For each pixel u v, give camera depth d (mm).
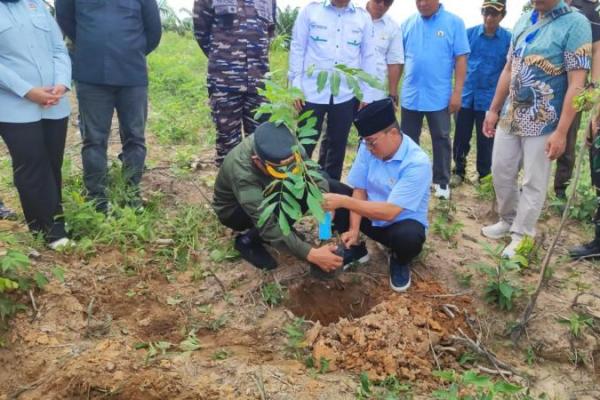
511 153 3691
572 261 3734
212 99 4402
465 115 4930
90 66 3570
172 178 4691
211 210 4098
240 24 4230
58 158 3398
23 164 3160
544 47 3328
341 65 2312
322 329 2852
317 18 4121
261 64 4355
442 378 2500
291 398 2408
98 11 3537
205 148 5527
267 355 2756
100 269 3258
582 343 2924
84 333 2801
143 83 3824
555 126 3412
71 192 3910
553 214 4512
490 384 2199
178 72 8125
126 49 3631
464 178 5227
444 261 3623
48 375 2512
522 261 3285
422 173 3043
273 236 2969
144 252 3484
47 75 3168
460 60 4488
